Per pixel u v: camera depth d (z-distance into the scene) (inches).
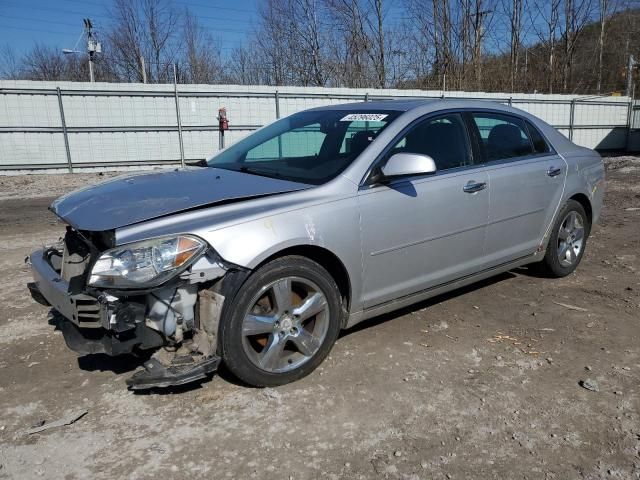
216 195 126.6
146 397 125.0
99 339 119.1
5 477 99.3
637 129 951.0
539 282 199.8
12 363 142.3
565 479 97.9
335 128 159.2
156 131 681.6
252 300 120.6
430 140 155.4
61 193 498.3
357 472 100.2
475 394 125.0
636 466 100.9
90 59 1075.9
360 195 136.0
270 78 1132.5
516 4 1147.9
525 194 176.1
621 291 189.8
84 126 650.2
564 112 906.7
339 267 134.9
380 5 1056.2
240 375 122.8
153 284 109.4
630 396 123.5
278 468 101.4
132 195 129.4
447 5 1043.9
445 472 100.0
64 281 122.1
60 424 115.1
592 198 205.6
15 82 613.6
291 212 125.2
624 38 1279.5
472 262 164.9
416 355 143.5
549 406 120.0
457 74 1063.6
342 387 128.3
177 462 103.3
